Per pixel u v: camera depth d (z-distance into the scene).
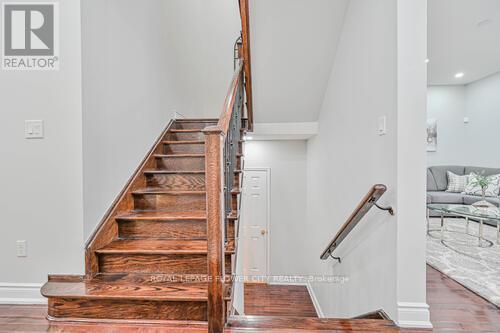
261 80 3.24
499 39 3.75
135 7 2.61
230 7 4.45
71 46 1.86
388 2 1.74
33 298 1.90
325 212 3.50
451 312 1.82
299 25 2.65
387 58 1.76
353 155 2.40
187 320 1.63
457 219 4.75
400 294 1.63
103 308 1.65
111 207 2.18
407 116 1.62
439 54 4.28
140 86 2.71
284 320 1.65
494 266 2.66
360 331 1.56
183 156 2.89
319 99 3.54
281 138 4.65
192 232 2.17
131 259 1.93
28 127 1.88
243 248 5.11
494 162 5.27
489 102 5.34
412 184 1.62
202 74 4.52
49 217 1.90
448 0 2.85
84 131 1.90
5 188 1.90
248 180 5.13
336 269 3.06
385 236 1.81
